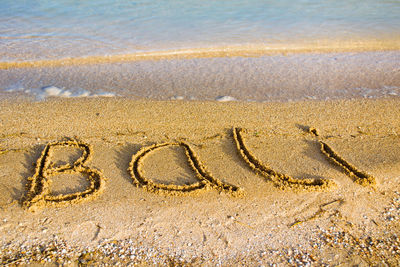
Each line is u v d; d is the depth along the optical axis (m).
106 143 1.52
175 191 1.35
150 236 1.25
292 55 2.21
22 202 1.31
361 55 2.22
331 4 3.12
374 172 1.43
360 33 2.51
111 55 2.13
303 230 1.27
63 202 1.32
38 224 1.26
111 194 1.35
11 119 1.60
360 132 1.59
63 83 1.86
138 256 1.21
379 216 1.31
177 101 1.75
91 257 1.20
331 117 1.66
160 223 1.28
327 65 2.11
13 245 1.22
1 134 1.54
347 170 1.43
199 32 2.45
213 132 1.58
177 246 1.23
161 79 1.93
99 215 1.29
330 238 1.25
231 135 1.57
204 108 1.71
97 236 1.24
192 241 1.24
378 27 2.62
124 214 1.29
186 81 1.92
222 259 1.21
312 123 1.63
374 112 1.69
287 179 1.40
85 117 1.63
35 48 2.15
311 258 1.21
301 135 1.58
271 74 2.01
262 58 2.17
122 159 1.47
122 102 1.73
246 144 1.53
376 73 2.02
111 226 1.27
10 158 1.45
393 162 1.47
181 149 1.52
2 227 1.25
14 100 1.72
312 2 3.18
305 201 1.34
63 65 2.02
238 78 1.96
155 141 1.54
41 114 1.64
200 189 1.36
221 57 2.17
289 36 2.44
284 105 1.74
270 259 1.21
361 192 1.37
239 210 1.32
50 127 1.58
